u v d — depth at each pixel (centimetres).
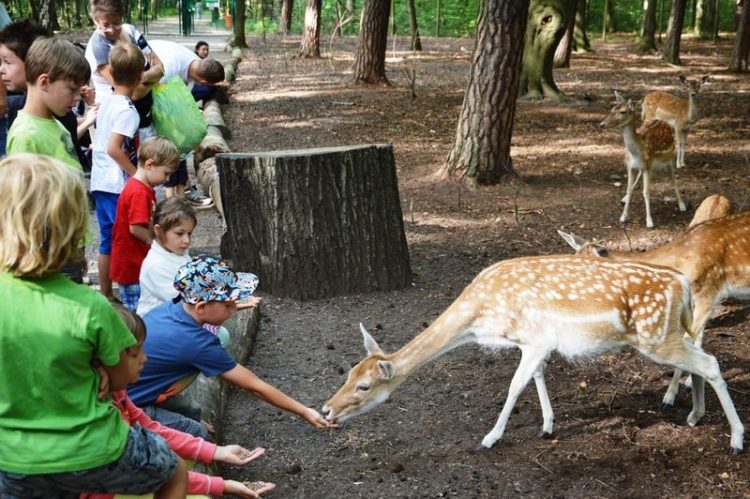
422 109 1559
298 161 612
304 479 406
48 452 237
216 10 4200
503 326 418
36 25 482
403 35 3862
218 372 362
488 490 395
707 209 663
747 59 2248
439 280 680
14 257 229
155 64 603
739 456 418
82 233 240
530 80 1617
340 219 629
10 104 554
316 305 625
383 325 588
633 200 923
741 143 1234
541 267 426
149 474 258
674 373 485
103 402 248
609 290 412
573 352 417
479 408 473
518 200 926
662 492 392
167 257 425
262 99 1688
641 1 4338
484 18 959
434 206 905
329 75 2084
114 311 245
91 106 644
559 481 401
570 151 1177
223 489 324
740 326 592
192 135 632
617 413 466
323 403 479
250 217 628
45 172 230
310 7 2481
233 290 351
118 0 602
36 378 233
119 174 518
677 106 1123
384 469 414
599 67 2377
